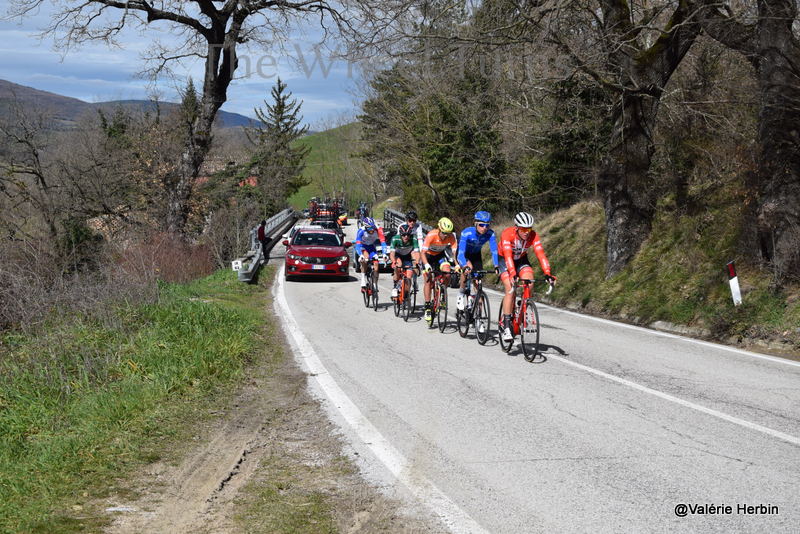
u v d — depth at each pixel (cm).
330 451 534
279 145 7388
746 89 1636
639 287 1390
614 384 740
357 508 420
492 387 731
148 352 825
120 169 3525
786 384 737
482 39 1468
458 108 2897
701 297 1196
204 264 2867
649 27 1360
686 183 1648
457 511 411
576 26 1515
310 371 838
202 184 4081
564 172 2561
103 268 1488
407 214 1265
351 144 8450
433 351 958
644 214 1538
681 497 425
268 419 632
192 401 683
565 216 2075
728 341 1046
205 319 1036
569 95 2195
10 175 2895
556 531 382
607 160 1586
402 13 1480
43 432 577
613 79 1551
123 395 668
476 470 482
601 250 1706
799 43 1161
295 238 2203
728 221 1351
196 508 421
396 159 3928
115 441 552
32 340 943
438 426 591
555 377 778
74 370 787
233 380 775
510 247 900
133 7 2612
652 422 591
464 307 1058
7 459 500
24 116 2922
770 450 511
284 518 405
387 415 630
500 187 3195
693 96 1808
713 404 650
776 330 1009
